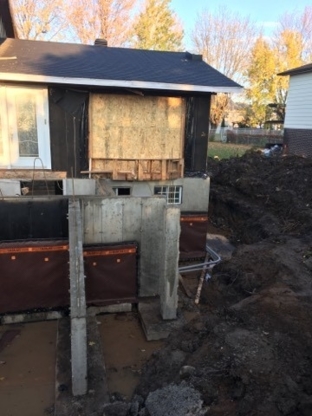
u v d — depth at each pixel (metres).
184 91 10.11
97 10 32.88
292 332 5.20
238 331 5.22
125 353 6.41
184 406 4.07
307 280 7.23
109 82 8.97
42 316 7.24
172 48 41.34
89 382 5.53
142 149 10.36
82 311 5.11
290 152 19.94
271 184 14.51
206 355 4.88
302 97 18.88
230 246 11.98
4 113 9.29
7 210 7.32
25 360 6.15
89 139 9.91
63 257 7.07
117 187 10.62
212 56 47.81
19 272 6.93
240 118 50.06
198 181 10.92
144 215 7.51
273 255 8.42
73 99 9.57
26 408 5.16
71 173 10.01
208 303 8.08
